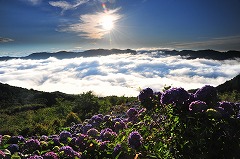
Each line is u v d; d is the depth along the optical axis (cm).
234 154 365
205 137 370
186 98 400
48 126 1733
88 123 737
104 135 560
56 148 525
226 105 450
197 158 361
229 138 371
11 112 4712
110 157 468
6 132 1719
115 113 1421
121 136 505
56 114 2906
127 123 629
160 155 388
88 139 529
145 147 430
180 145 375
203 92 416
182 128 384
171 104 405
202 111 385
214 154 363
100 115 762
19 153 498
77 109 2900
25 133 1655
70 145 564
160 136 418
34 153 514
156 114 475
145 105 482
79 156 489
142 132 475
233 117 404
